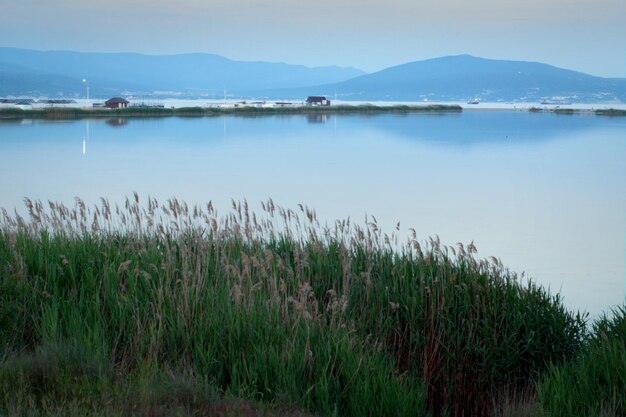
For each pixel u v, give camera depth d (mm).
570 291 20000
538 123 146250
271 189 47375
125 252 12062
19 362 7738
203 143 86000
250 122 134375
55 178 53219
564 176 56062
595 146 86625
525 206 40094
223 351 9070
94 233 12719
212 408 7465
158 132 104250
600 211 38219
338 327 9773
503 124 139250
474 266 11969
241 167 61156
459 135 104812
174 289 10211
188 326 9555
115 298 10039
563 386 8867
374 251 12969
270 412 7668
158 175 55344
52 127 113125
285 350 8945
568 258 25234
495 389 10680
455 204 40750
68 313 9727
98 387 7348
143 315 9750
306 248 13156
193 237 12633
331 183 50781
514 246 27859
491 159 70062
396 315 11039
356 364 9008
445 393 10609
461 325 11125
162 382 7762
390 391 8750
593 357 9453
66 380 7398
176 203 12680
